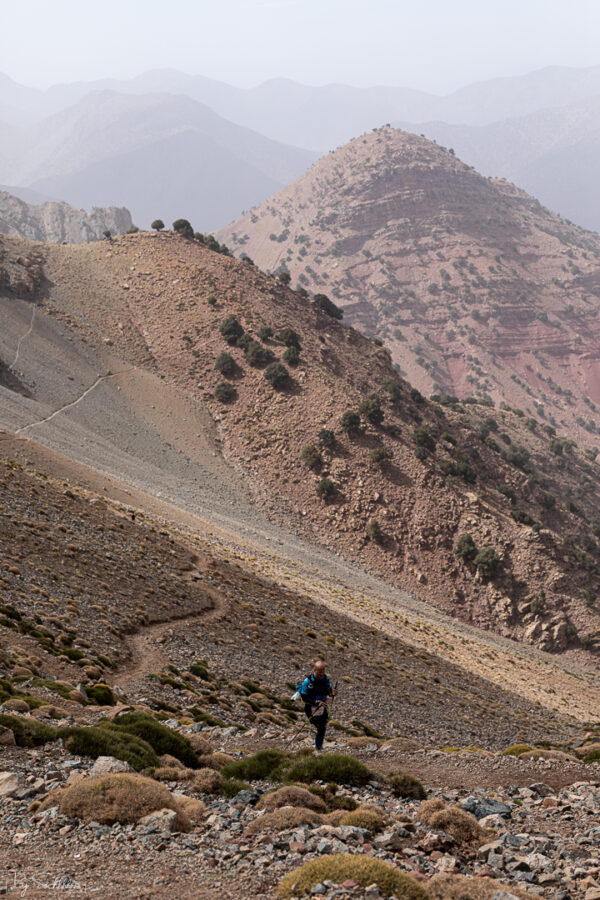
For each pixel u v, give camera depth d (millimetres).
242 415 165125
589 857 10852
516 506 171500
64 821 10812
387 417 170875
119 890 8406
